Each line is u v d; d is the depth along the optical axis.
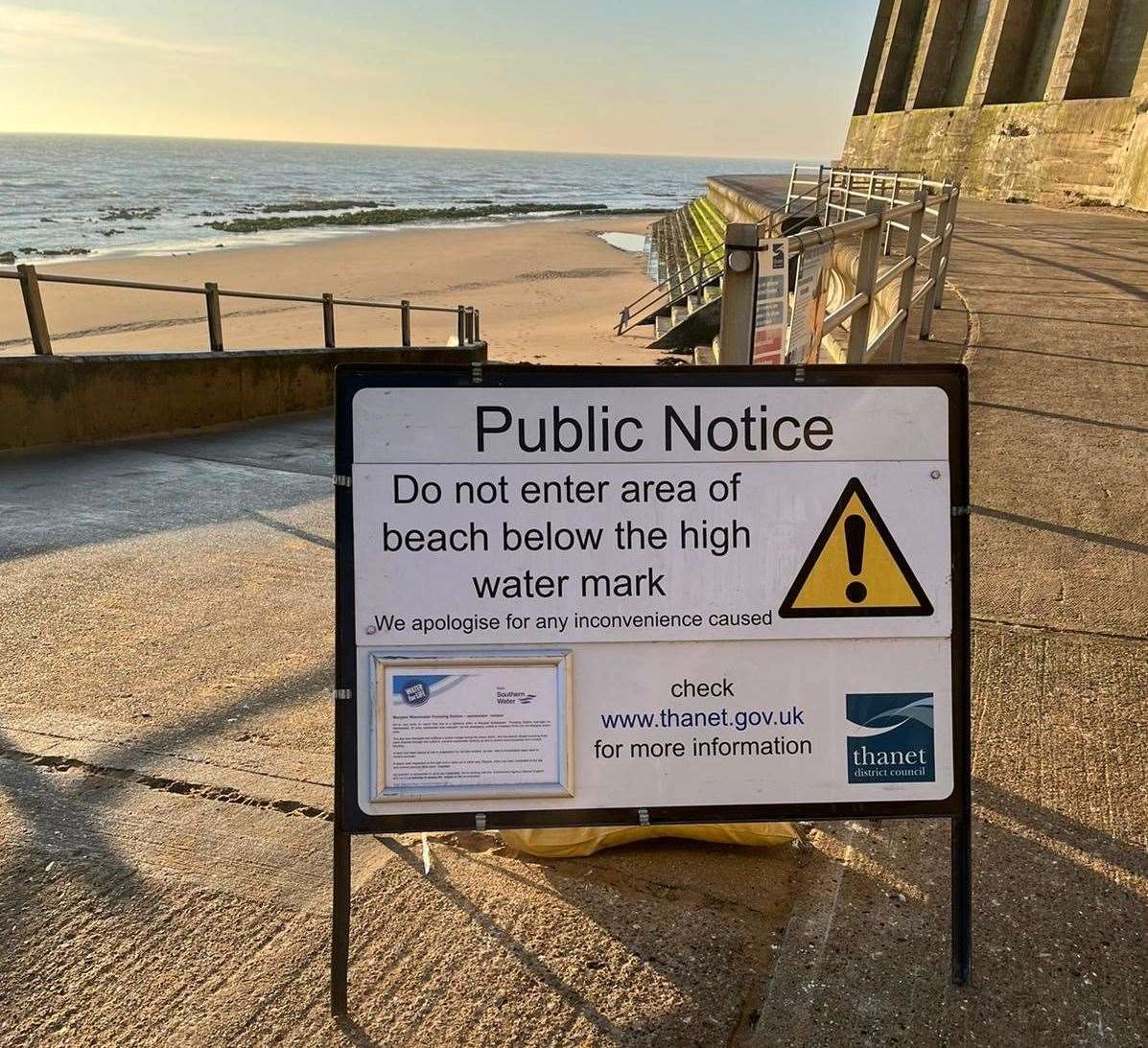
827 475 2.55
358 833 2.50
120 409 9.15
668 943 2.63
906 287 7.89
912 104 40.88
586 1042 2.32
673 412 2.53
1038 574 4.80
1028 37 33.09
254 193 115.25
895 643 2.58
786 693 2.58
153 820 3.19
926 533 2.56
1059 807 3.15
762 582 2.56
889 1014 2.38
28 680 4.15
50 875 2.91
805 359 4.44
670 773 2.57
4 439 8.38
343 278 40.00
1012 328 9.82
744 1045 2.31
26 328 25.91
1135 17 27.05
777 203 27.06
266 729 3.77
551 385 2.50
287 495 7.11
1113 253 15.46
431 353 12.84
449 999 2.45
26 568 5.46
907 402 2.55
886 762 2.59
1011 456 6.38
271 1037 2.35
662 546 2.55
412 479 2.50
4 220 68.50
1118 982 2.49
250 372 10.31
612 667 2.55
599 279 41.75
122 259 45.31
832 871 2.89
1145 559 4.98
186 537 6.04
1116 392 7.76
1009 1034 2.34
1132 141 24.95
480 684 2.53
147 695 4.03
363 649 2.51
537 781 2.54
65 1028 2.38
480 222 78.94
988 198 31.72
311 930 2.69
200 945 2.64
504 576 2.53
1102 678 3.90
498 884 2.86
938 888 2.81
